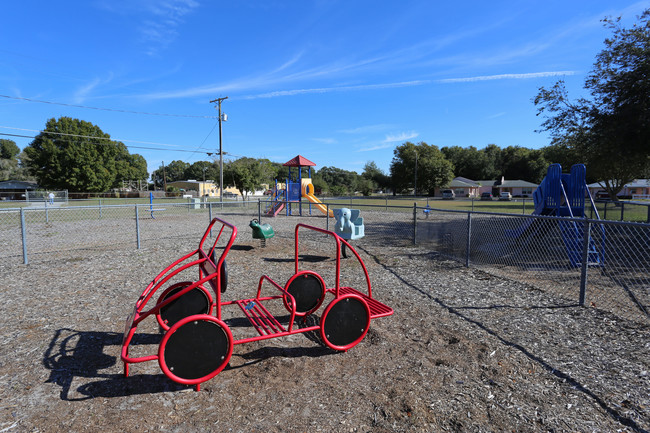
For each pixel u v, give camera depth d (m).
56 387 2.86
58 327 4.07
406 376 3.01
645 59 11.72
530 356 3.33
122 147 74.38
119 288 5.64
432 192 79.94
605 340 3.65
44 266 7.13
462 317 4.34
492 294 5.23
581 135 14.78
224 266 3.50
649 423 2.36
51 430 2.35
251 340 3.18
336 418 2.46
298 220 17.41
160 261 7.66
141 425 2.40
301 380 2.97
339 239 3.51
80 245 9.71
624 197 39.59
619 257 7.98
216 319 2.85
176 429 2.37
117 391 2.81
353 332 3.51
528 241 9.52
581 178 8.09
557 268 6.96
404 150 81.31
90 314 4.48
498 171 94.44
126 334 2.96
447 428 2.35
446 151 100.94
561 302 4.86
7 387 2.85
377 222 16.25
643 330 3.88
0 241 10.43
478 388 2.81
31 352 3.46
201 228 13.79
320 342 3.71
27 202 29.89
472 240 10.44
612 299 5.00
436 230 12.84
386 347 3.57
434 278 6.16
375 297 5.14
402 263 7.34
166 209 25.45
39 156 55.44
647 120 11.15
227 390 2.83
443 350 3.48
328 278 6.20
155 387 2.87
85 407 2.60
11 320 4.27
